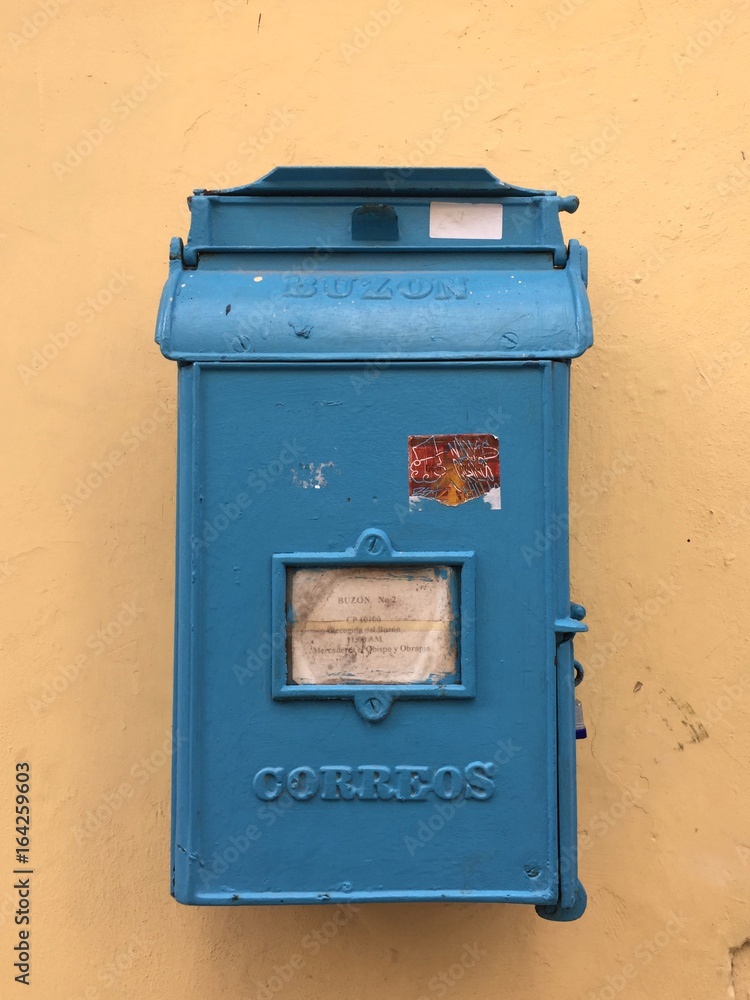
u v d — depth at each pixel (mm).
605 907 1667
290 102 1836
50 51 1834
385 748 1364
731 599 1720
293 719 1365
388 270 1477
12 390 1749
